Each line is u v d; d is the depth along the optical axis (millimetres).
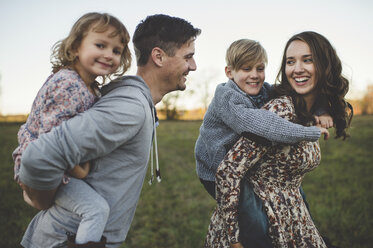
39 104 1255
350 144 10945
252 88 1880
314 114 1827
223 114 1680
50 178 1110
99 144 1169
